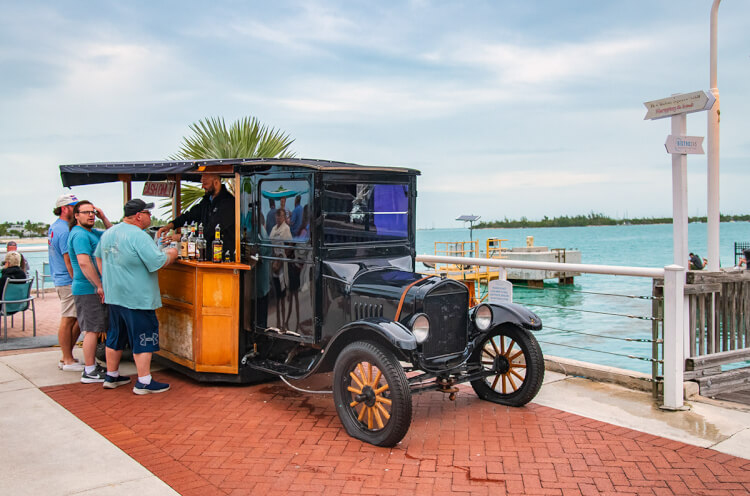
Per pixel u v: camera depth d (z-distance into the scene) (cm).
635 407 514
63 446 430
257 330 569
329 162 591
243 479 379
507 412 508
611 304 2767
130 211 548
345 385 462
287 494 359
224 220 604
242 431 464
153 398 546
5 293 789
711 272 544
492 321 507
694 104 553
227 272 567
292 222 530
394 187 572
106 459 408
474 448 430
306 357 553
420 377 461
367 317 485
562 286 3550
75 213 579
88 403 530
